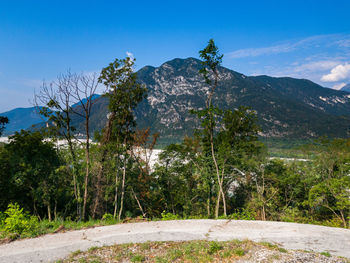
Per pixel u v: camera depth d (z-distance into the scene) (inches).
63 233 438.0
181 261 313.6
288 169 1360.7
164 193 1398.9
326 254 330.3
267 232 456.8
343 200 992.9
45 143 1084.5
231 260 310.2
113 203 1095.0
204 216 1136.8
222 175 1117.7
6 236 404.5
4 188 1057.5
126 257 329.7
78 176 964.6
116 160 1085.8
